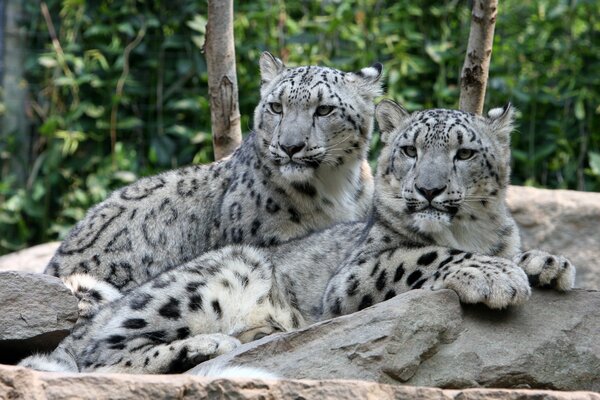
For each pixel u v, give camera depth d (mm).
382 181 9914
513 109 9922
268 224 11703
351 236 10320
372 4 18391
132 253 12125
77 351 9406
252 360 8133
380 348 7996
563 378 8227
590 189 17750
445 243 9570
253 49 18156
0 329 8633
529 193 15531
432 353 8156
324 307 9555
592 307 8617
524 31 18031
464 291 8391
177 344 8938
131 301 9453
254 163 12000
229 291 9617
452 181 9258
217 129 13469
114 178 18250
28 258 15281
